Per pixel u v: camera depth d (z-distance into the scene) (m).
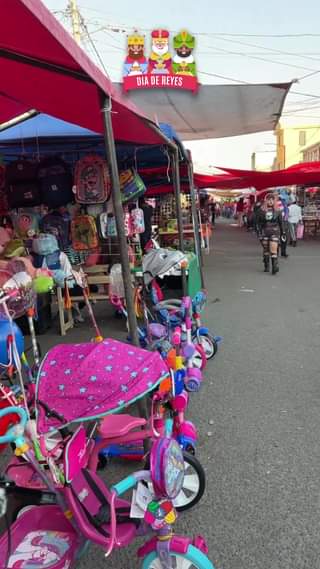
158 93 11.52
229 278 11.27
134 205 7.89
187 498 2.84
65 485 2.00
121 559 2.50
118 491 2.01
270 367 5.15
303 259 14.27
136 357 2.31
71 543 2.20
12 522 2.32
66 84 3.30
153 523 1.96
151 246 7.14
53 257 5.86
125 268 3.18
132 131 4.89
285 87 10.80
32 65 2.64
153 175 10.57
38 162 6.50
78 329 6.84
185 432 2.92
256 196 26.91
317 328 6.63
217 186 20.06
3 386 2.46
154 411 2.85
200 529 2.69
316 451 3.46
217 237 23.98
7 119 5.17
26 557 2.14
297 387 4.60
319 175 16.52
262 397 4.40
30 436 1.96
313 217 22.83
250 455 3.43
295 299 8.56
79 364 2.23
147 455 2.95
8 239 5.80
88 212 6.66
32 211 6.62
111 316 7.53
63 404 2.10
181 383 3.06
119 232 3.12
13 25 2.04
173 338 3.95
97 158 6.30
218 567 2.41
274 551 2.51
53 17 2.10
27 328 6.57
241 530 2.67
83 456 2.10
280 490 3.02
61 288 6.51
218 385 4.69
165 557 1.99
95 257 6.71
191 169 9.13
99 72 2.71
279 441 3.61
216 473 3.21
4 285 2.96
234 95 11.55
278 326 6.79
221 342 6.09
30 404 2.46
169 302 5.05
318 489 3.02
